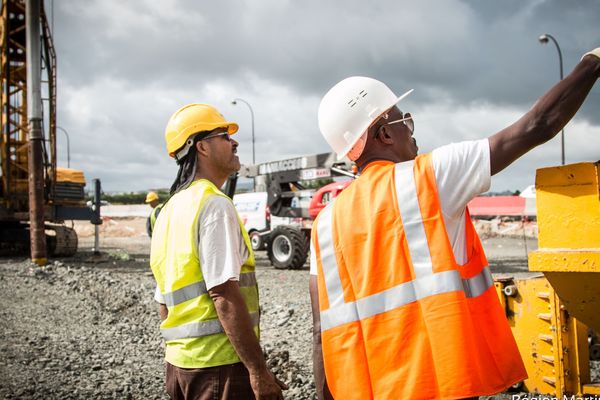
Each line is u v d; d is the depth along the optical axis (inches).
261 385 81.1
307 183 786.2
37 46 526.9
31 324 283.1
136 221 1708.9
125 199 3090.6
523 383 162.9
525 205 944.9
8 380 192.5
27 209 722.8
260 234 823.1
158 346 253.3
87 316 309.0
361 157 79.7
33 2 526.3
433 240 65.3
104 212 2017.7
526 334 161.6
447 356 62.0
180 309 87.2
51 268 471.2
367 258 68.9
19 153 722.2
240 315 81.6
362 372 68.1
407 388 63.7
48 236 706.2
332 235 73.6
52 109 697.0
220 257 83.2
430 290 64.4
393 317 66.3
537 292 158.1
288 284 452.8
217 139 96.7
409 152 80.0
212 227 84.5
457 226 67.6
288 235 575.2
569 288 92.0
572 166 86.7
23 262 539.2
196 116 96.6
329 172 608.1
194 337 85.6
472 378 61.1
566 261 86.4
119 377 203.2
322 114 82.6
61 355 229.1
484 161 64.1
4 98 698.2
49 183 691.4
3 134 698.8
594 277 86.9
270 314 319.3
